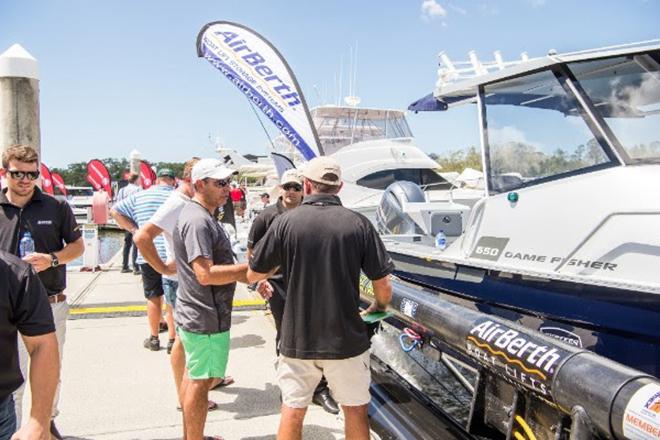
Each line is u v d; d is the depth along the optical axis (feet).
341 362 8.51
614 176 8.65
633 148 8.64
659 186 8.04
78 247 10.19
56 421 12.42
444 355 10.91
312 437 11.75
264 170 83.25
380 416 10.32
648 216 7.93
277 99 21.99
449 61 12.73
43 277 9.75
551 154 9.77
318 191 8.89
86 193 127.34
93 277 30.99
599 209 8.66
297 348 8.46
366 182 36.06
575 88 9.37
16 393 9.03
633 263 7.94
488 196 10.82
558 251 9.14
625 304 7.86
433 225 14.88
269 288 13.38
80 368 15.84
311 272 8.39
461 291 11.16
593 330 8.36
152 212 16.48
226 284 9.94
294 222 8.54
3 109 16.11
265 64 22.13
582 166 9.27
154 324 17.54
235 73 22.43
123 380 14.94
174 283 16.26
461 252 11.33
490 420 8.95
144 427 12.19
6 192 9.55
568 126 9.52
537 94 10.09
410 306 10.30
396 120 45.34
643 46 8.54
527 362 7.06
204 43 22.97
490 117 11.11
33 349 6.55
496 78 10.80
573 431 6.10
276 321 13.48
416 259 12.64
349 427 8.67
